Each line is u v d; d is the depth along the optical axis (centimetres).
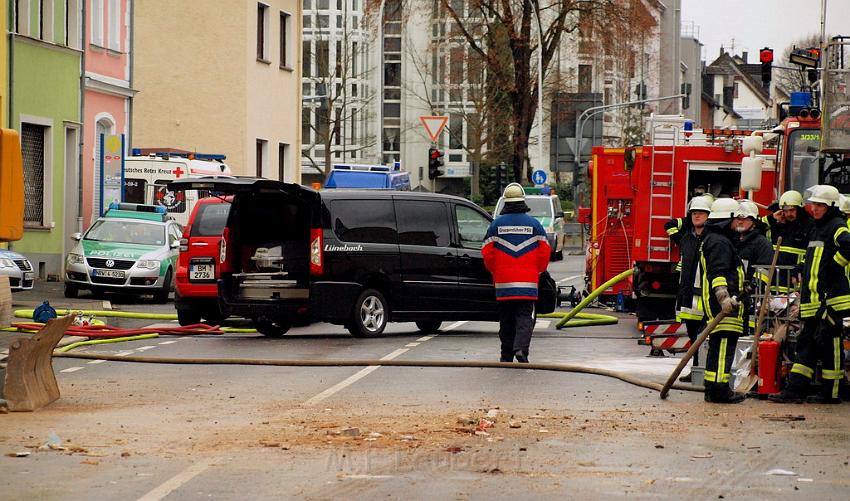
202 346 2355
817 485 1094
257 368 1956
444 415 1473
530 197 6081
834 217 1628
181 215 4503
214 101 6003
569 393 1677
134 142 6016
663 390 1642
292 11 6438
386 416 1463
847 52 2262
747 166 2455
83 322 2547
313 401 1587
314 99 10581
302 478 1104
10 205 1582
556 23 6831
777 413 1527
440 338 2561
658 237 2908
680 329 2300
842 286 1612
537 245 2009
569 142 6378
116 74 4719
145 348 2312
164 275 3625
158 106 6025
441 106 11450
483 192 9931
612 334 2723
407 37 11225
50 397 1567
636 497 1038
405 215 2580
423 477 1111
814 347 1641
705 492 1059
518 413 1496
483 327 2939
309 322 2869
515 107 6844
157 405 1555
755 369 1686
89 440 1298
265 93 6200
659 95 13562
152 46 6009
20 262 3297
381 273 2528
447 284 2612
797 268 1745
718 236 1623
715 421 1452
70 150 4366
